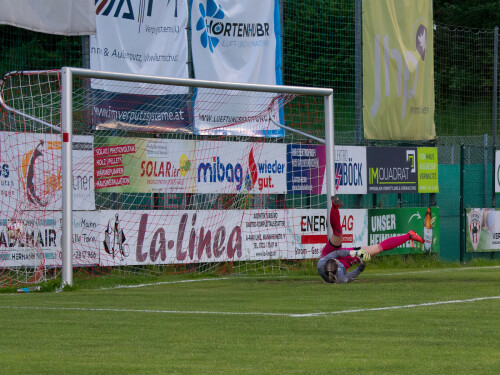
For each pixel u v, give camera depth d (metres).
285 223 60.00
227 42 60.62
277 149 60.62
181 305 35.25
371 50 66.88
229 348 23.66
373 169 65.94
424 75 70.19
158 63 57.34
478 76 128.25
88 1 52.50
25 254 48.91
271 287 44.72
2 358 22.17
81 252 50.88
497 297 38.12
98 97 55.19
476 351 23.02
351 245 63.28
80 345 24.31
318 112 73.31
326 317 30.52
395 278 50.47
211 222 56.41
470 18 137.62
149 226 53.72
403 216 67.31
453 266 67.19
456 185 74.75
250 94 61.41
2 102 49.62
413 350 23.19
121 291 43.12
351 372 19.97
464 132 120.75
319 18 102.75
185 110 58.72
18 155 49.16
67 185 43.97
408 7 69.06
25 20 50.22
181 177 56.28
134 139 54.50
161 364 21.16
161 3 57.41
